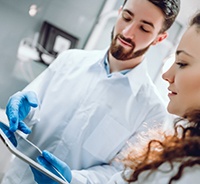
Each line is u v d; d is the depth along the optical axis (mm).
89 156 1119
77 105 1143
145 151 570
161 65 1590
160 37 1122
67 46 1711
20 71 1690
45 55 1703
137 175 520
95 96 1141
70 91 1171
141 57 1153
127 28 1017
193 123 529
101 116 1112
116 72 1155
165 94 1493
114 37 1082
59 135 1126
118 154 1118
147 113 1125
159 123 1086
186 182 444
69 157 1105
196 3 1472
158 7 979
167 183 462
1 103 1684
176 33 1573
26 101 1061
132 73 1153
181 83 540
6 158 1078
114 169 1076
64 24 1687
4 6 1602
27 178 1000
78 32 1705
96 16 1691
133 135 1126
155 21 1000
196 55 518
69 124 1120
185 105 555
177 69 564
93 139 1102
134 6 995
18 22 1639
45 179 768
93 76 1189
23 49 1671
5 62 1659
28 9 1636
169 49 1589
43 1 1637
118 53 1085
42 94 1223
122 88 1150
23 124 960
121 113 1115
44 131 1145
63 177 774
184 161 469
